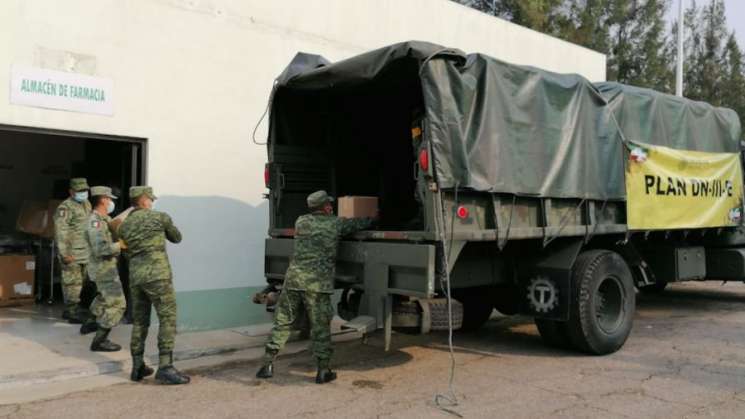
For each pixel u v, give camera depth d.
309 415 4.73
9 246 9.59
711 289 12.38
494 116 5.62
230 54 8.60
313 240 5.53
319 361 5.58
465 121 5.39
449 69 5.34
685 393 5.29
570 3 30.55
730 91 38.38
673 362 6.37
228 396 5.24
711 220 8.54
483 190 5.41
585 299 6.41
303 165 7.01
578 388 5.44
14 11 6.88
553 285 6.46
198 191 8.28
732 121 9.20
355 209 6.06
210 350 6.82
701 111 8.53
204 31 8.34
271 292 6.47
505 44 13.12
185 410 4.87
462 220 5.34
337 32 9.93
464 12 12.25
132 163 7.88
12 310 8.95
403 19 11.02
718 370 6.04
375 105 7.46
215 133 8.46
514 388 5.45
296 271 5.55
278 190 6.78
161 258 5.64
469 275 6.16
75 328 7.67
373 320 5.43
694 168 8.22
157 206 7.92
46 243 10.02
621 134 7.08
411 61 5.71
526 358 6.59
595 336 6.50
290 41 9.30
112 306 6.50
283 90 6.73
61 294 10.22
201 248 8.29
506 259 6.66
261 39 8.93
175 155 8.09
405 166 7.84
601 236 7.11
